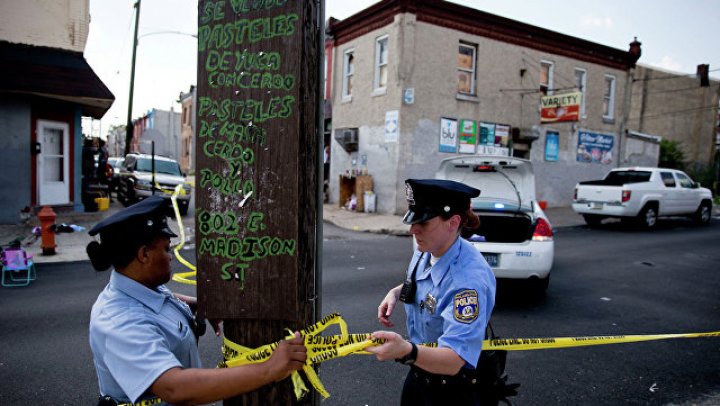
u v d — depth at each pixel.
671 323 5.35
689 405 3.47
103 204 13.16
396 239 11.01
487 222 6.51
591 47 18.17
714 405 3.48
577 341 2.24
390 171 14.68
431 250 1.92
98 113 14.41
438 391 1.97
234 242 1.53
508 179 6.62
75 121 12.20
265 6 1.49
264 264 1.51
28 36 11.12
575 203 13.46
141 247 1.57
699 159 27.22
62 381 3.62
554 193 17.98
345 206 16.31
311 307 1.58
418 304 2.03
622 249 9.91
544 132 17.45
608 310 5.78
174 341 1.61
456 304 1.75
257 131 1.50
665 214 13.31
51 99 11.63
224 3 1.53
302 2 1.46
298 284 1.51
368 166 15.66
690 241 11.09
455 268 1.87
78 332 4.64
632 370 4.06
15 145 11.07
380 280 6.93
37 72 10.88
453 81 15.13
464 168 6.73
